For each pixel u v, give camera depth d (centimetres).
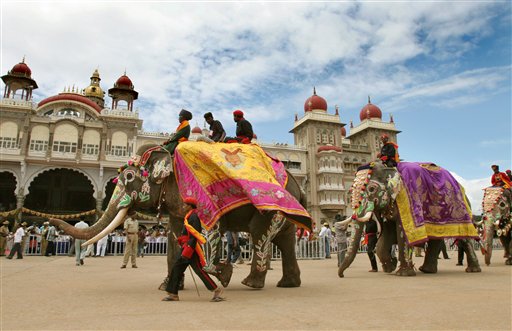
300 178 5197
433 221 916
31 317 402
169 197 643
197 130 4797
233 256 1267
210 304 482
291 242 679
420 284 692
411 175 913
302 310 439
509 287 643
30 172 3753
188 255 505
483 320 386
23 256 1866
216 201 597
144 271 1038
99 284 713
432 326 361
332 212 5066
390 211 902
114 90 4275
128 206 642
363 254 2238
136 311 434
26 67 4153
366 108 6138
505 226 1161
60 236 2044
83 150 3975
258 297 541
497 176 1206
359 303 486
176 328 350
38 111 4100
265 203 570
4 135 3769
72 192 4122
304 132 5538
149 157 668
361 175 895
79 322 376
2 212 3462
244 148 660
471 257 944
